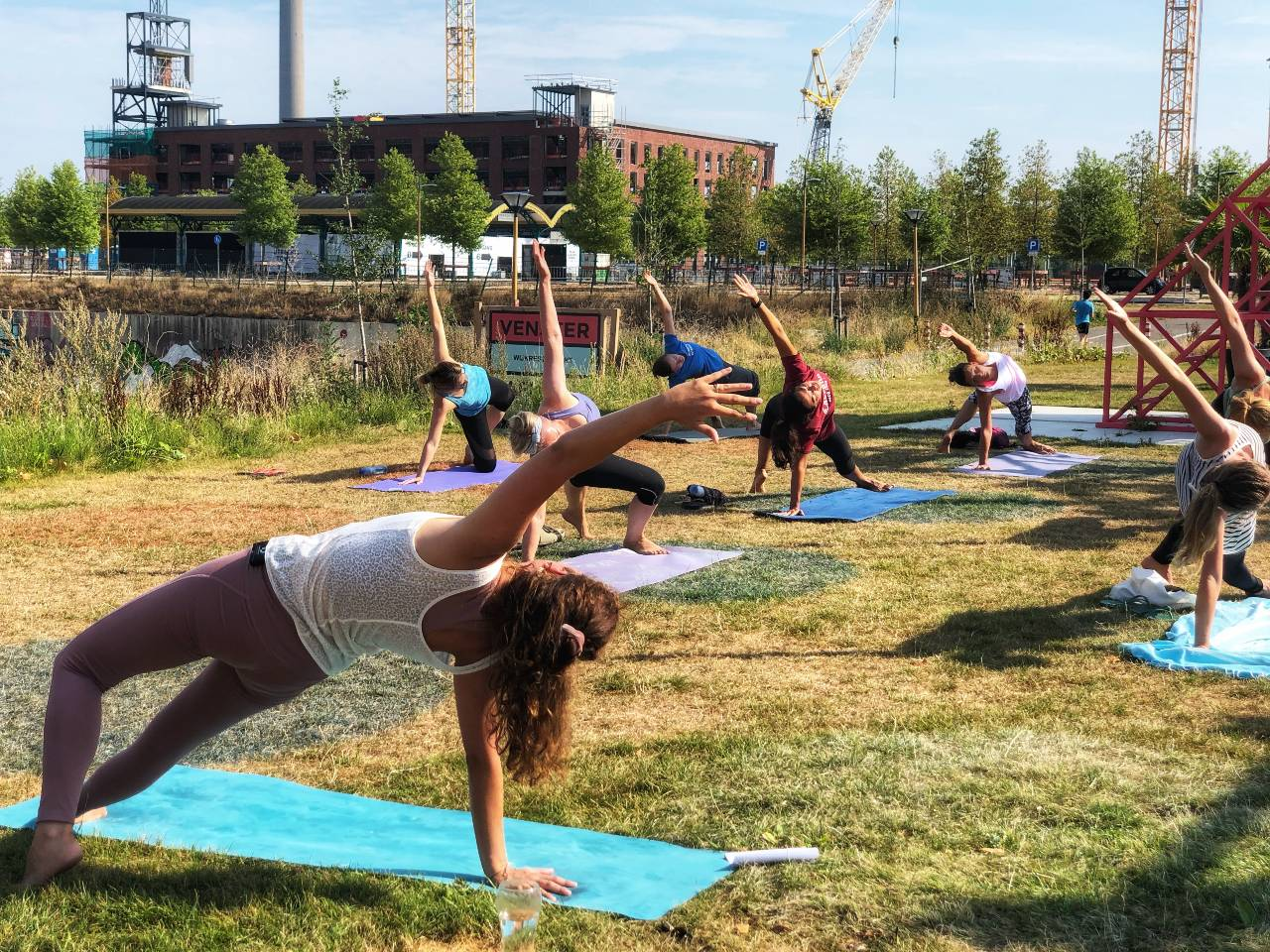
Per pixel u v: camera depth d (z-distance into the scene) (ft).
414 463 42.73
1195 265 24.52
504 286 166.50
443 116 311.06
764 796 14.12
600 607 10.07
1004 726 16.72
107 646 11.09
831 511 33.04
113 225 281.13
